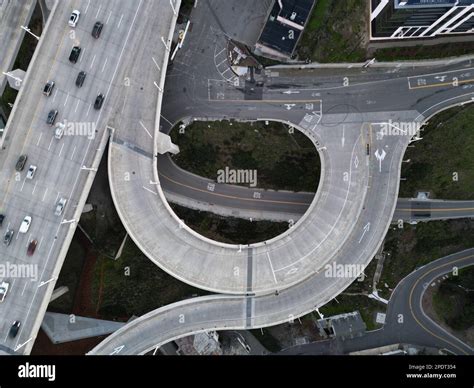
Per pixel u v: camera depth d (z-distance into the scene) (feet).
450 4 169.37
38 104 198.80
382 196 214.28
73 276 218.79
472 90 213.87
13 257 197.06
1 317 196.24
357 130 214.90
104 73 200.34
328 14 205.26
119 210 202.39
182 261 205.77
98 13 199.41
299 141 221.46
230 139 223.30
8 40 210.59
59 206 196.34
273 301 212.43
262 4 212.23
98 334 217.77
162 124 220.84
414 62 211.41
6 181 198.29
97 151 199.00
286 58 211.61
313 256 209.05
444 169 225.97
